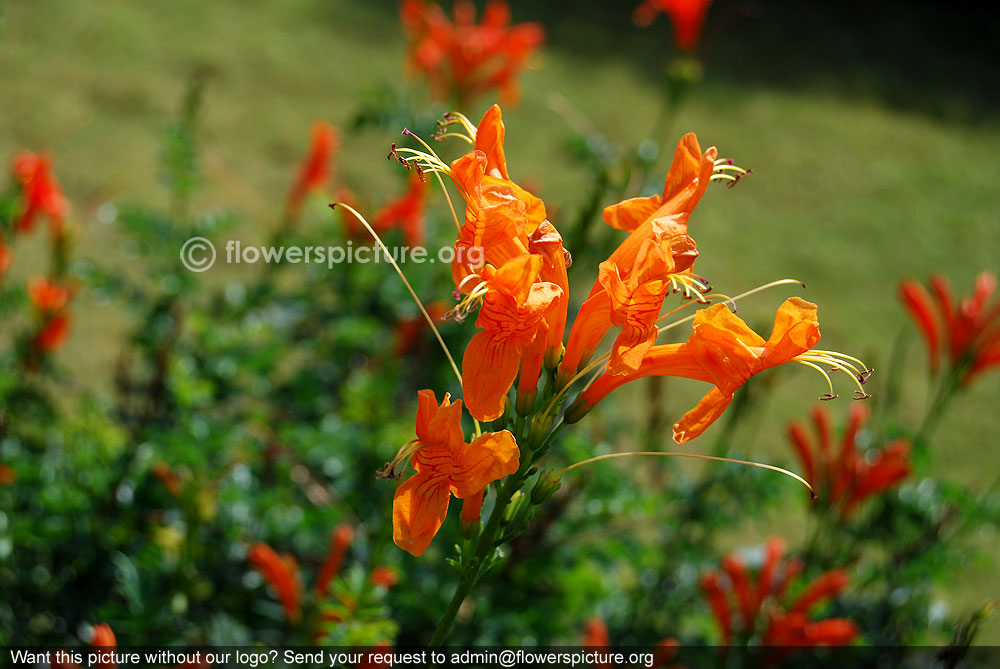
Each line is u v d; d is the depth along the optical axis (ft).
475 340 4.96
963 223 32.14
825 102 38.60
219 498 10.21
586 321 5.44
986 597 16.51
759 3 45.16
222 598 10.87
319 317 14.02
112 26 31.78
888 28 46.06
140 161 25.02
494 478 4.97
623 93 35.65
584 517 11.13
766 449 20.16
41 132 25.44
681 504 12.39
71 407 15.23
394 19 37.70
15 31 30.07
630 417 19.76
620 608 12.75
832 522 12.37
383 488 11.59
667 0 15.05
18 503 10.84
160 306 12.23
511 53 14.92
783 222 29.89
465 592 5.65
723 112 36.09
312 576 10.77
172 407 12.09
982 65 44.70
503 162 5.55
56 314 11.74
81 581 10.75
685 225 5.37
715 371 5.12
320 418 13.21
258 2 36.65
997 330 11.43
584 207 9.18
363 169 27.61
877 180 33.73
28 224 11.71
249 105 29.48
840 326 25.25
